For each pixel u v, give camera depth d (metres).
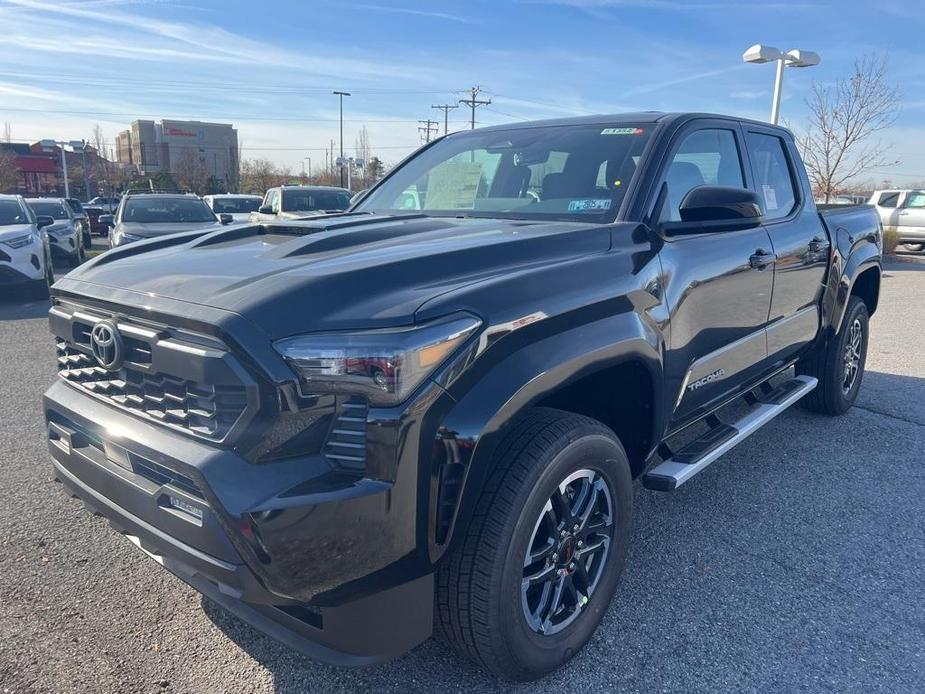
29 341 8.00
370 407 1.99
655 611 2.94
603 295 2.59
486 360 2.16
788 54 15.13
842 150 20.64
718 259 3.29
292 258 2.45
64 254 15.06
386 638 2.15
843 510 3.88
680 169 3.36
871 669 2.60
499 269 2.44
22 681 2.48
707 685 2.52
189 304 2.15
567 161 3.42
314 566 1.96
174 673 2.55
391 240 2.72
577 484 2.57
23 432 4.91
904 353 7.70
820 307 4.63
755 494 4.07
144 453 2.21
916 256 20.30
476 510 2.26
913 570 3.28
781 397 4.28
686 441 4.52
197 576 2.22
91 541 3.44
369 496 1.97
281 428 1.99
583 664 2.62
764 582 3.16
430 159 4.11
